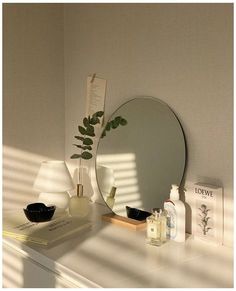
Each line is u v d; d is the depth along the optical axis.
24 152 2.03
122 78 1.85
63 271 1.25
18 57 1.98
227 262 1.31
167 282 1.16
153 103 1.69
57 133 2.16
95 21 1.97
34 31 2.03
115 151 1.84
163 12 1.64
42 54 2.07
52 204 1.82
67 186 1.82
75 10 2.08
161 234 1.48
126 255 1.36
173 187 1.51
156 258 1.34
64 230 1.57
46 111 2.10
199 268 1.26
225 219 1.46
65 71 2.16
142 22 1.74
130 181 1.76
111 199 1.84
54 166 1.82
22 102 2.01
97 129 2.00
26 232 1.54
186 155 1.58
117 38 1.86
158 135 1.66
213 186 1.48
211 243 1.47
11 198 1.99
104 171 1.89
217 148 1.48
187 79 1.57
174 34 1.60
